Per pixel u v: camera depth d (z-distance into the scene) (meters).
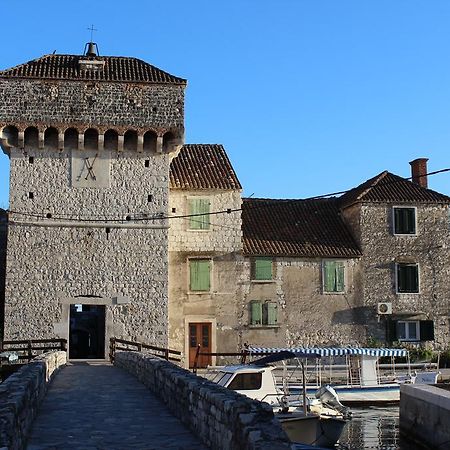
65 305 33.25
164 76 35.34
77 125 33.84
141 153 34.78
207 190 37.69
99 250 33.88
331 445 22.23
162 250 34.28
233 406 9.46
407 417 23.83
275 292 38.00
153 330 33.66
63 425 13.41
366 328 38.78
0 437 8.03
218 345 36.91
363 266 39.34
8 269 33.03
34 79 33.91
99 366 29.22
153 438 12.01
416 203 40.47
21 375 13.97
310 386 29.80
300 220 41.41
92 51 36.19
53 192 33.91
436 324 39.69
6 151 34.38
